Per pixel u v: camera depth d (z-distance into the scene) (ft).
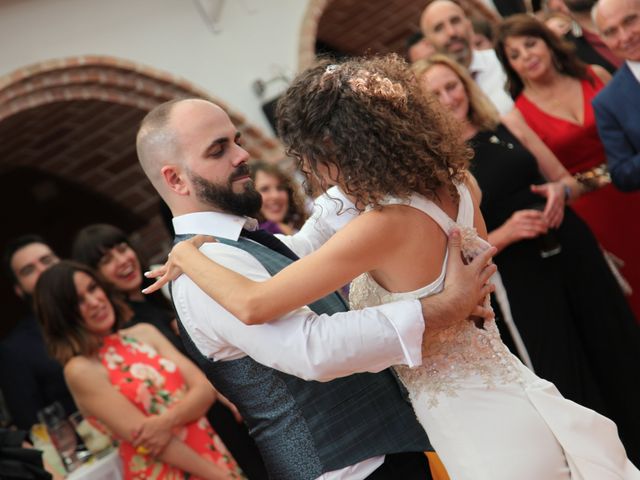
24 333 14.94
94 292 12.37
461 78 13.60
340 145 7.09
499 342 7.66
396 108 7.22
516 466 7.06
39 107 18.42
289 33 21.30
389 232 7.07
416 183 7.19
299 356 7.16
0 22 17.93
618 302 13.48
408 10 25.70
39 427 12.92
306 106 7.22
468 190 7.84
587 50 17.48
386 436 7.75
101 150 21.30
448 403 7.31
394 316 7.08
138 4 19.47
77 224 24.04
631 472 7.39
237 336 7.46
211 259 7.64
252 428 8.16
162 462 11.99
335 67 7.35
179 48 19.88
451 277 7.25
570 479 7.28
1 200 23.57
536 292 13.14
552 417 7.29
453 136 7.44
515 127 15.12
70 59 18.26
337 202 7.81
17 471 10.36
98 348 12.34
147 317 13.94
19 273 15.78
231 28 20.59
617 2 13.47
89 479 11.64
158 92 19.52
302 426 7.79
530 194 13.43
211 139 7.96
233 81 20.44
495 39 15.70
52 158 21.17
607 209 15.03
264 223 14.19
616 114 13.94
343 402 7.79
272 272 7.82
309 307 7.86
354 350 7.07
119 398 11.94
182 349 13.61
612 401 13.46
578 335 13.53
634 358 13.39
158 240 24.12
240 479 12.64
